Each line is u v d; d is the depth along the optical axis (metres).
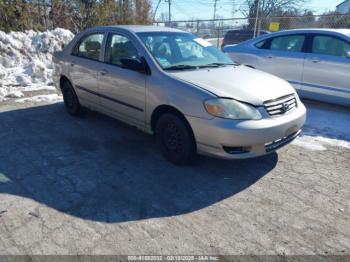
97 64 4.72
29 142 4.49
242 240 2.57
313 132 5.09
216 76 3.82
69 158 4.00
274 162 4.00
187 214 2.90
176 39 4.52
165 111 3.83
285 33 6.82
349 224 2.80
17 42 10.28
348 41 5.84
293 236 2.63
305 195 3.26
